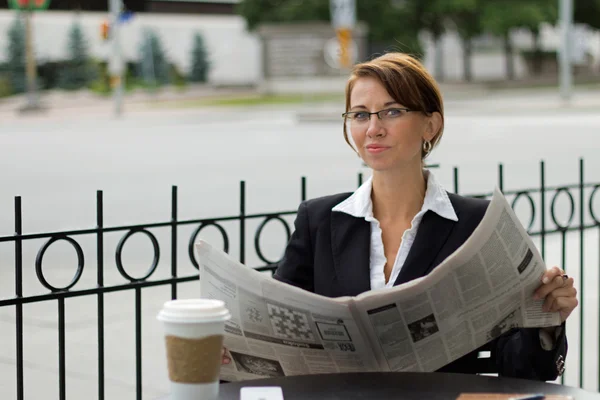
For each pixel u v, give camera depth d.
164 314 2.15
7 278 7.79
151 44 52.22
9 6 48.69
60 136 24.98
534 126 25.48
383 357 2.63
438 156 17.55
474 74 58.31
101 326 3.77
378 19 49.22
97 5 52.03
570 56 39.25
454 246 2.88
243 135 24.67
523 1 48.94
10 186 13.79
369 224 2.98
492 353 2.96
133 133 25.97
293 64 46.09
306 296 2.52
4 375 5.30
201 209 11.48
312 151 19.44
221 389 2.46
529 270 2.60
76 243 3.64
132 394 5.05
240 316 2.63
